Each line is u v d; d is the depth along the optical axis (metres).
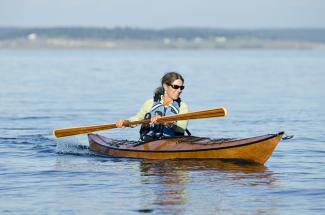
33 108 60.50
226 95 75.88
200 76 120.69
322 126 47.25
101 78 111.12
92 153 34.12
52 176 27.84
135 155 32.12
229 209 22.14
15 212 21.92
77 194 24.44
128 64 193.12
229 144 30.61
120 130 44.50
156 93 32.41
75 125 48.28
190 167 29.34
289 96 75.31
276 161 31.70
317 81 104.94
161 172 28.36
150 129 33.19
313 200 23.48
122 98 71.25
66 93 78.50
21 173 28.58
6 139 40.03
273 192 24.64
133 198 23.67
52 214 21.69
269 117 53.16
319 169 29.66
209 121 50.31
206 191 24.70
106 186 25.72
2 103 65.31
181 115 30.77
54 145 37.34
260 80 107.38
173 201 23.19
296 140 39.56
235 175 27.73
